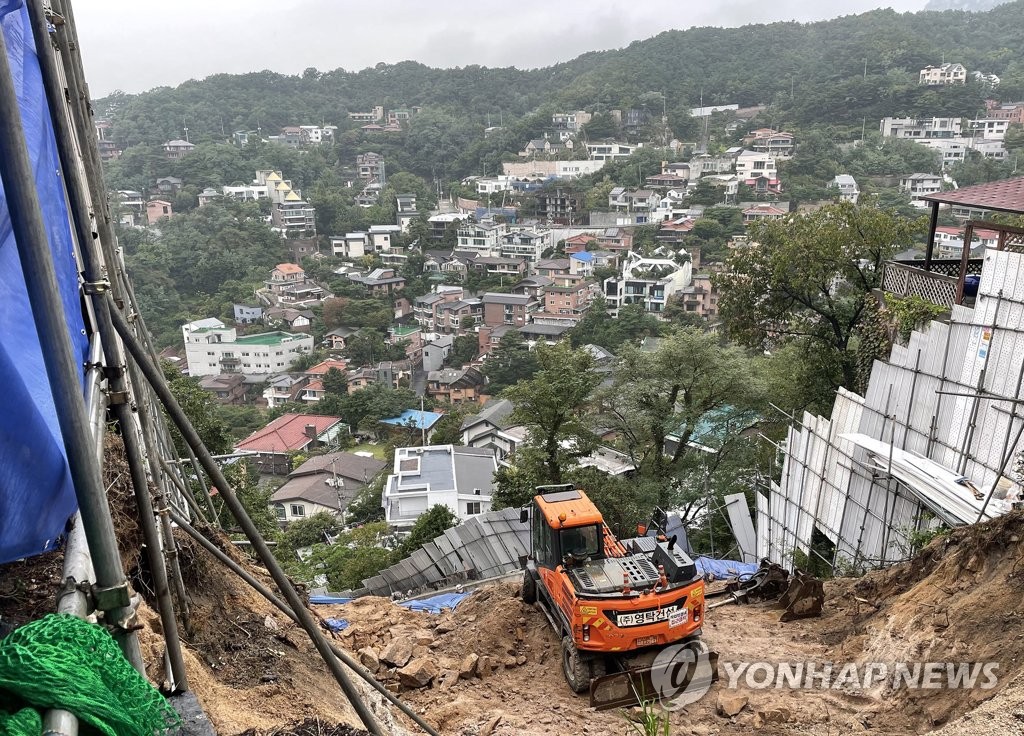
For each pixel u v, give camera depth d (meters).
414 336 77.75
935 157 99.69
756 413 20.47
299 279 91.06
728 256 22.42
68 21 4.40
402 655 9.24
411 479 43.16
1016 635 6.84
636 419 19.98
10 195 2.01
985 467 10.75
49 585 4.28
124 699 1.99
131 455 3.23
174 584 5.75
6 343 2.53
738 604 10.55
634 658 8.21
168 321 82.62
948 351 11.58
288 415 61.81
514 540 15.96
